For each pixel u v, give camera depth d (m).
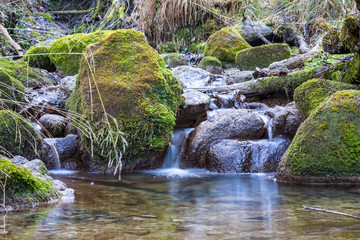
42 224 2.16
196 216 2.43
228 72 8.25
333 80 5.17
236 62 8.02
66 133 5.04
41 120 5.01
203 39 10.74
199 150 4.85
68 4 16.92
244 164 4.58
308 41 9.07
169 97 4.83
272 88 6.12
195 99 5.28
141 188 3.54
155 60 4.94
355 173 3.69
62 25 15.27
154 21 10.94
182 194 3.27
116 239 1.88
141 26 11.08
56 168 4.64
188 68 7.18
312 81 4.85
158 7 10.84
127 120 4.50
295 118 4.92
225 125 4.91
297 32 9.08
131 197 3.10
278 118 4.96
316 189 3.45
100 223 2.21
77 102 4.88
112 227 2.12
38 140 4.42
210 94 6.20
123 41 5.09
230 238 1.91
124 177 4.19
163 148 4.70
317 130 3.84
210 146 4.82
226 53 8.58
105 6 14.86
